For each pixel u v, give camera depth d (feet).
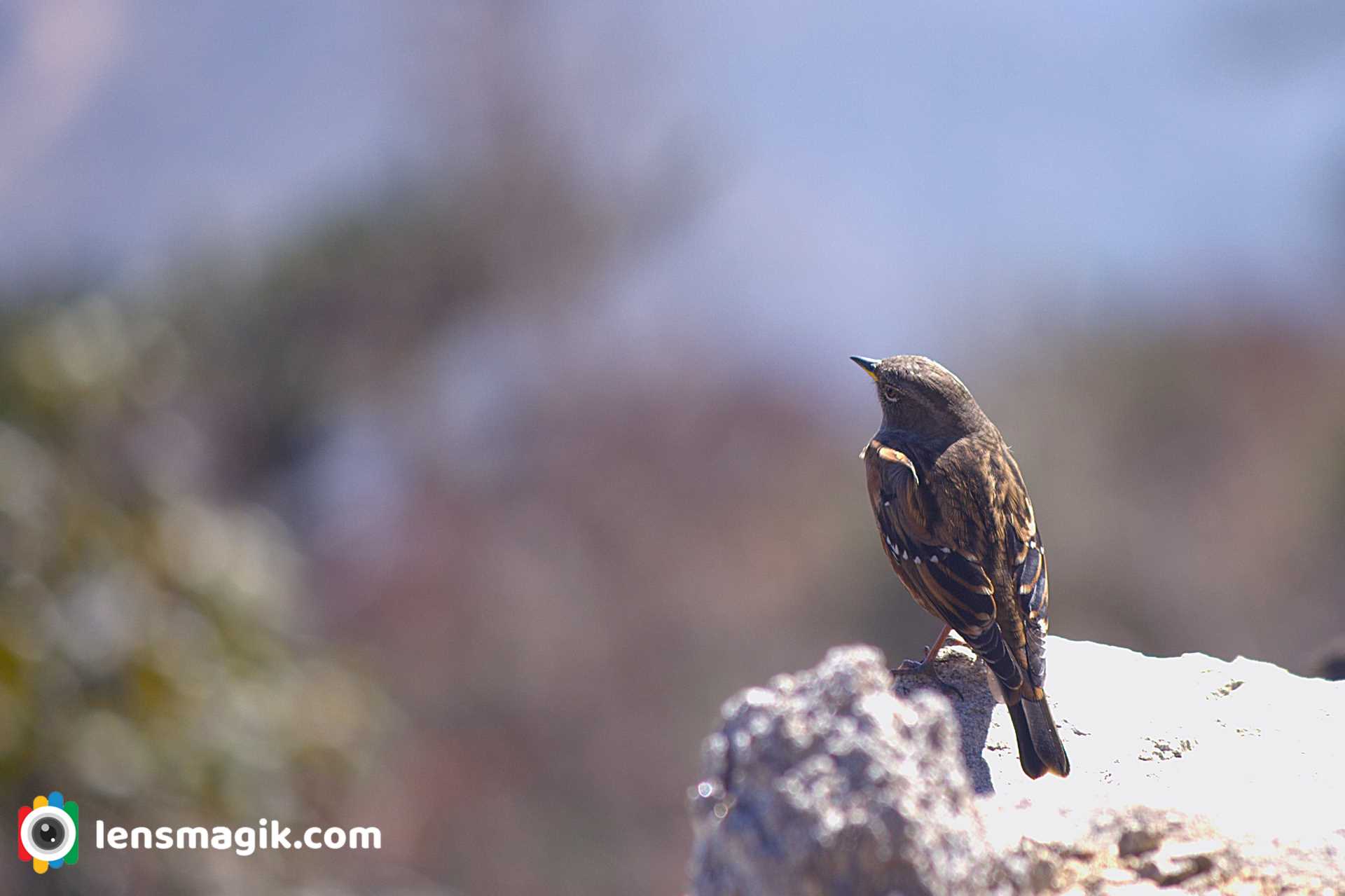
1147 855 11.42
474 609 67.82
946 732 9.85
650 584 74.38
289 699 22.56
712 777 9.93
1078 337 88.33
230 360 46.14
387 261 52.29
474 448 70.79
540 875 60.54
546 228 68.39
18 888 19.83
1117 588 72.13
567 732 66.23
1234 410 84.48
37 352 21.63
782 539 79.25
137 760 20.24
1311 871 11.10
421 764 62.23
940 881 9.24
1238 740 14.26
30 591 20.07
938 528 16.24
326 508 56.18
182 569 21.88
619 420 80.64
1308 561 75.31
